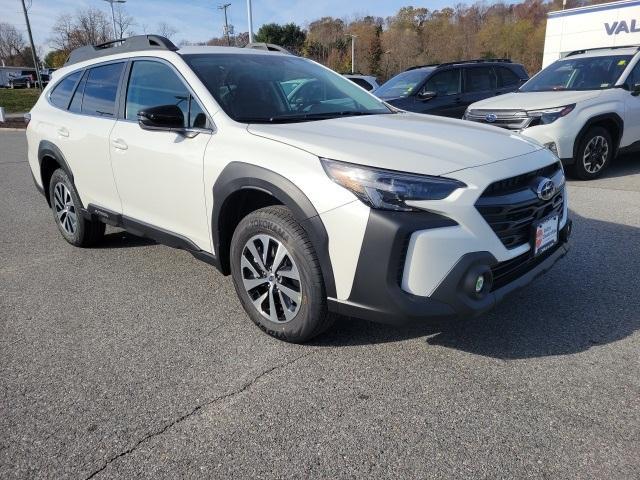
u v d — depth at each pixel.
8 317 3.55
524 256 2.81
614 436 2.23
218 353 3.00
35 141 5.00
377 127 3.16
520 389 2.57
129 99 3.90
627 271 3.90
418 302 2.48
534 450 2.17
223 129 3.14
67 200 4.86
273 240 2.88
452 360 2.85
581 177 6.92
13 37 80.31
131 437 2.33
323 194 2.60
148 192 3.68
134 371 2.85
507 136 3.18
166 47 3.75
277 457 2.19
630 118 7.02
